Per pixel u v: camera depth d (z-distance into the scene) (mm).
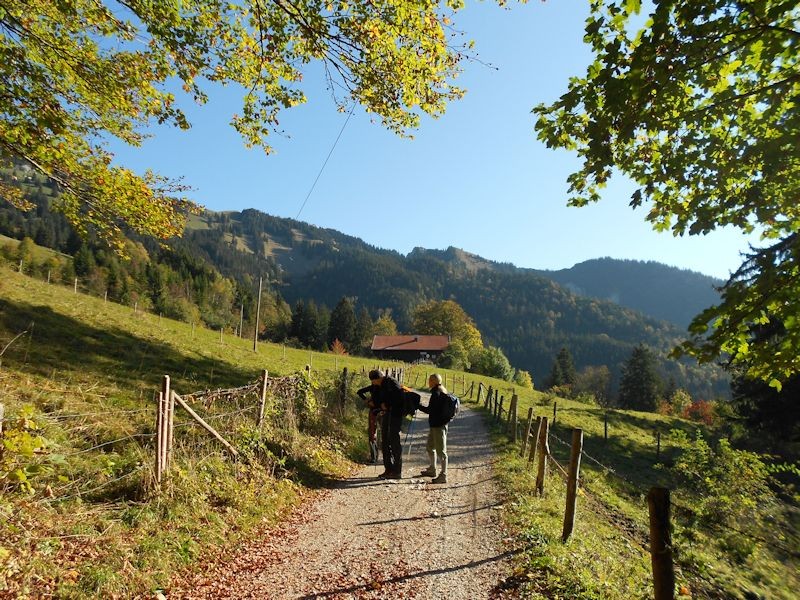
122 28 7133
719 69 4289
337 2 5977
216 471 7168
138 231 8961
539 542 6156
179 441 7383
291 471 8703
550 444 19219
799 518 12047
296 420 10766
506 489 9023
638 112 4113
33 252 78562
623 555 7219
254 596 4789
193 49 6797
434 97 7047
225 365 19109
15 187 8719
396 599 4781
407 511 7688
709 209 4719
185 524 5723
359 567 5531
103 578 4301
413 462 11711
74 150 7930
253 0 6004
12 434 4293
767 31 3668
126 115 8008
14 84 6414
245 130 7699
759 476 12023
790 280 3941
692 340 4207
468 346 95188
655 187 5082
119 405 9266
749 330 4297
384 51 6352
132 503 5770
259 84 7008
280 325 103125
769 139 4176
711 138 4605
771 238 4961
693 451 13922
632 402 77062
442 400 9742
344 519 7238
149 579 4641
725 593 7285
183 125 8094
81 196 8188
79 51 7195
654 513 3676
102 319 19406
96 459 6398
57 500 5289
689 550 8086
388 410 9945
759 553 9312
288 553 5914
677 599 5715
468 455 13031
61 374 10453
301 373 11789
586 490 11672
